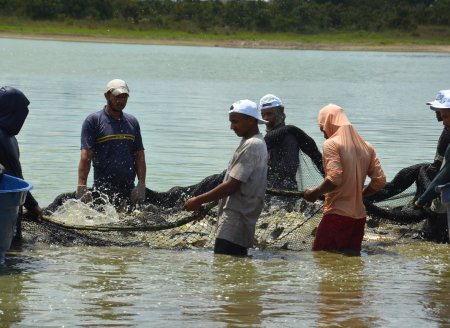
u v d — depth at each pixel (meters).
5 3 84.88
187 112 25.83
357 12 96.00
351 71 52.72
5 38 76.56
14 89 9.38
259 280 8.55
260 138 9.42
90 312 7.27
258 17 90.31
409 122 25.00
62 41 77.75
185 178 15.15
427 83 43.62
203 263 9.23
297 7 93.06
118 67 47.69
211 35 86.69
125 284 8.24
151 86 35.97
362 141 9.91
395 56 76.94
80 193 11.36
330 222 9.90
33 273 8.58
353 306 7.67
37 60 50.59
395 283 8.60
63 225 10.11
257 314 7.33
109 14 87.25
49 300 7.61
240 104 9.32
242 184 9.39
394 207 12.15
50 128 21.08
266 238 10.49
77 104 27.08
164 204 11.94
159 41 82.94
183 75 43.66
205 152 18.14
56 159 16.73
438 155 11.23
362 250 10.23
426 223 11.23
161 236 10.55
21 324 6.90
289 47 85.44
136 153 11.80
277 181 11.44
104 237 10.44
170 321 7.07
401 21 94.81
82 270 8.77
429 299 7.98
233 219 9.52
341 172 9.63
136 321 7.05
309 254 9.85
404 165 17.03
